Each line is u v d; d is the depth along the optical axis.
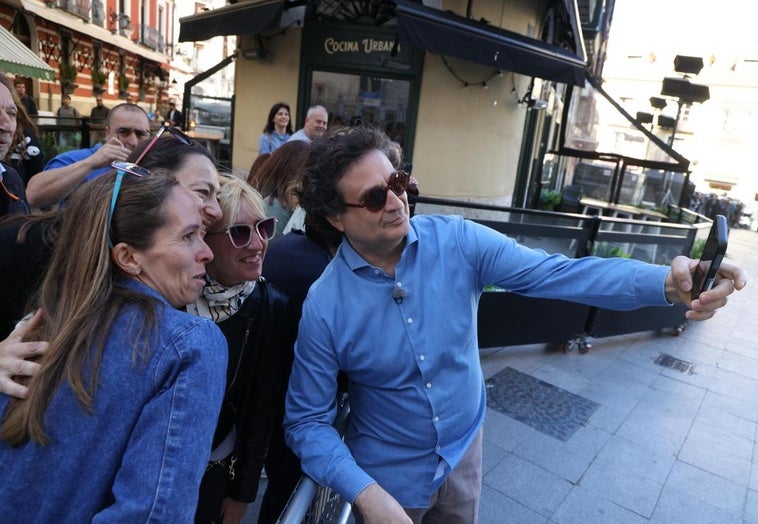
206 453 0.92
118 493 0.85
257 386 1.47
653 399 4.03
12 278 1.28
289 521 1.21
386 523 1.17
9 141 1.98
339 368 1.43
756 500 2.96
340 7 6.90
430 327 1.36
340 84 7.20
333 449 1.29
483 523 2.60
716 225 1.05
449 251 1.42
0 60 7.32
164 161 1.18
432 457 1.44
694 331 5.82
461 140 7.50
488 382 3.98
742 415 3.93
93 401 0.89
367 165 1.26
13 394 0.91
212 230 1.31
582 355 4.72
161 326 0.94
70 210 1.03
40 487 0.88
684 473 3.14
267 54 7.33
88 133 9.32
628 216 9.23
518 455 3.14
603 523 2.68
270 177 2.47
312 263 1.71
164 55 26.41
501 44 6.01
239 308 1.41
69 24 15.74
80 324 0.93
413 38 5.52
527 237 4.29
